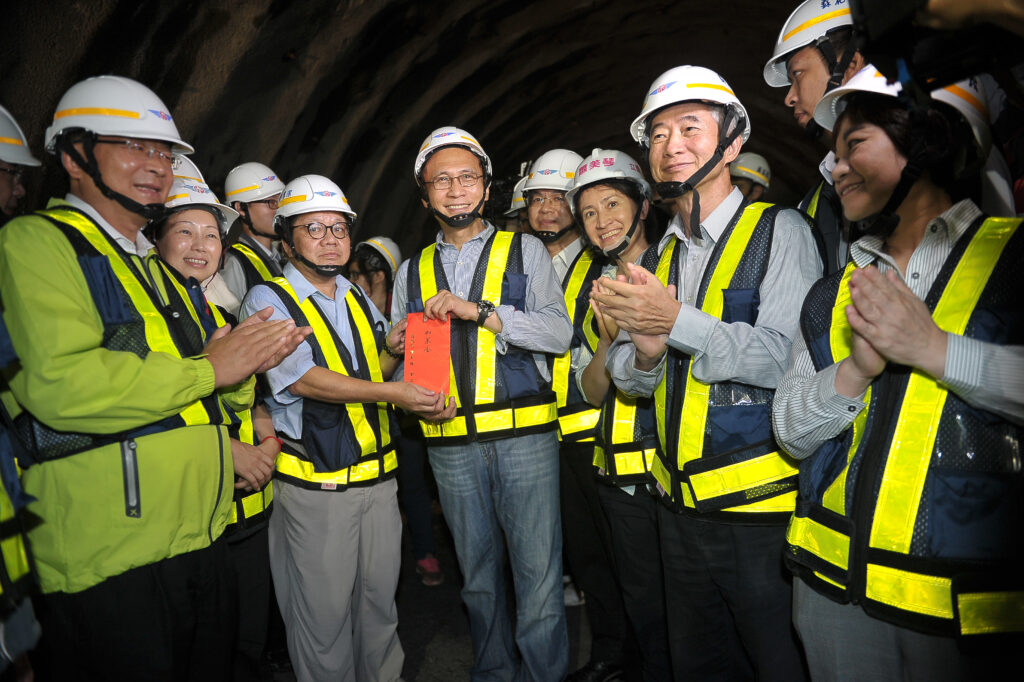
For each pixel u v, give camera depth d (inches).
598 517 128.0
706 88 89.2
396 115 275.4
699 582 91.7
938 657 58.8
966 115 56.9
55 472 73.5
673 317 83.0
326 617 109.7
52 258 74.1
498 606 117.8
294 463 109.9
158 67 159.6
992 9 46.8
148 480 75.7
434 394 106.0
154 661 76.5
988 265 58.4
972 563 56.1
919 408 59.5
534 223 147.8
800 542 69.3
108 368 73.0
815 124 94.7
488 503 115.2
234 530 104.4
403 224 331.0
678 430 88.0
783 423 70.6
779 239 86.4
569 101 418.3
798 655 84.9
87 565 73.5
